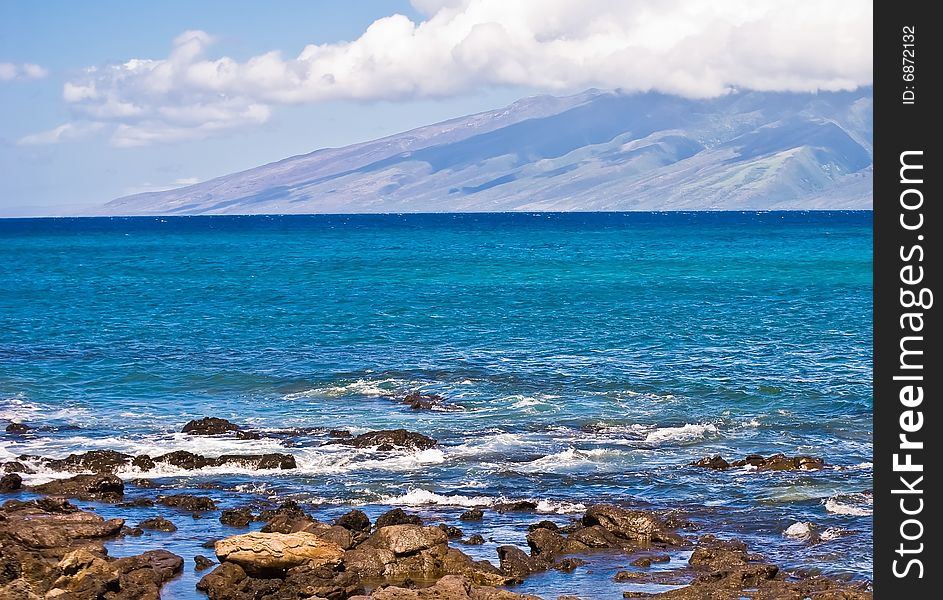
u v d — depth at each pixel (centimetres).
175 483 3400
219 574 2462
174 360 5647
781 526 2927
